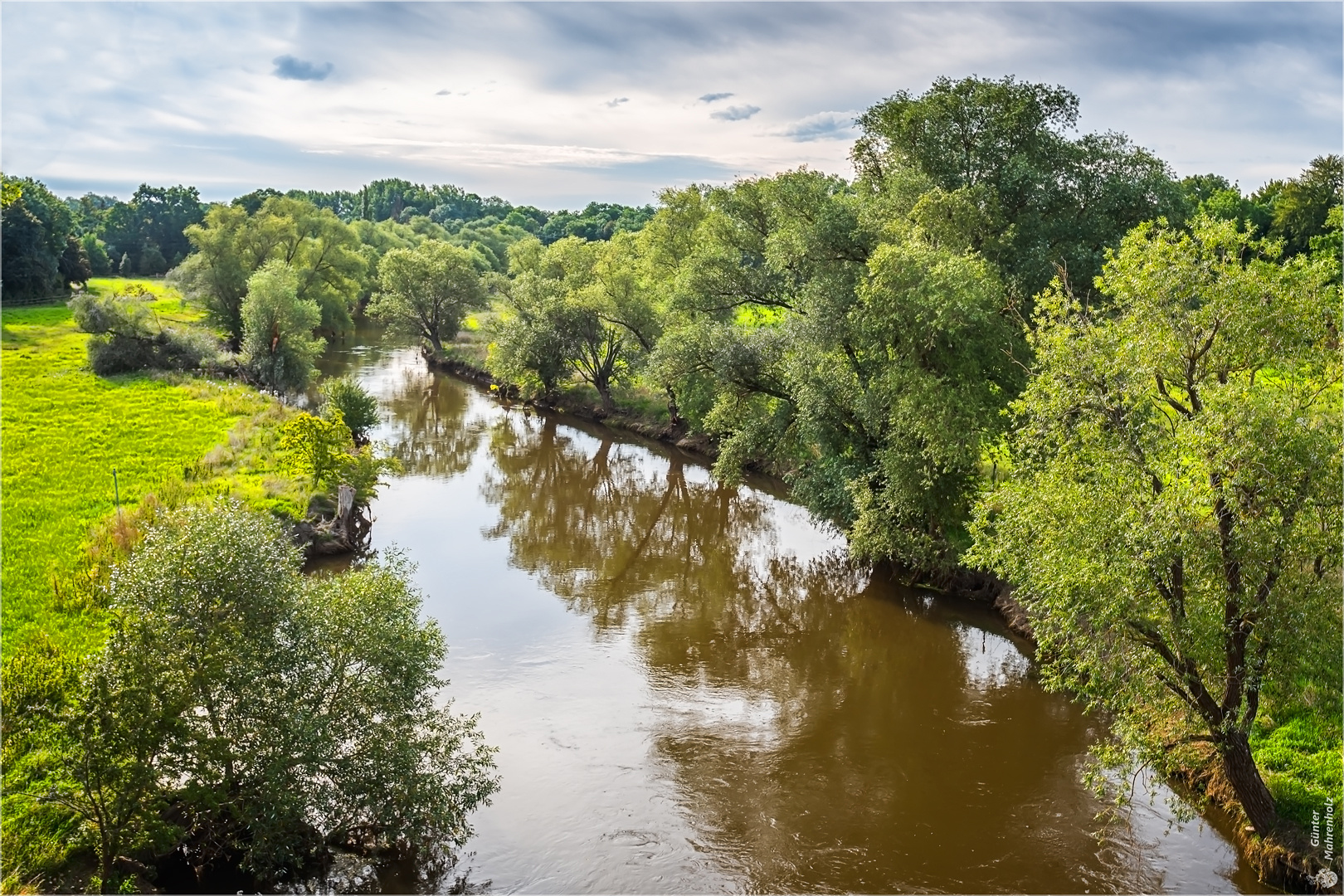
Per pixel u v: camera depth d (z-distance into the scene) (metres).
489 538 35.81
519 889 15.15
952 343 26.41
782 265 35.53
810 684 23.50
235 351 71.88
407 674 15.45
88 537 28.41
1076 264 29.20
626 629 27.02
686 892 15.19
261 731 14.25
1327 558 14.21
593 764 19.19
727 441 37.44
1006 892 15.16
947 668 24.39
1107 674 15.65
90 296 61.91
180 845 14.73
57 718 13.24
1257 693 14.80
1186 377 16.16
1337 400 15.01
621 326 58.94
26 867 13.35
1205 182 80.56
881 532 28.70
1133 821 17.09
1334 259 15.68
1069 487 15.74
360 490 37.00
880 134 34.84
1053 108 32.56
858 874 15.72
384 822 14.94
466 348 80.69
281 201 85.88
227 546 14.51
